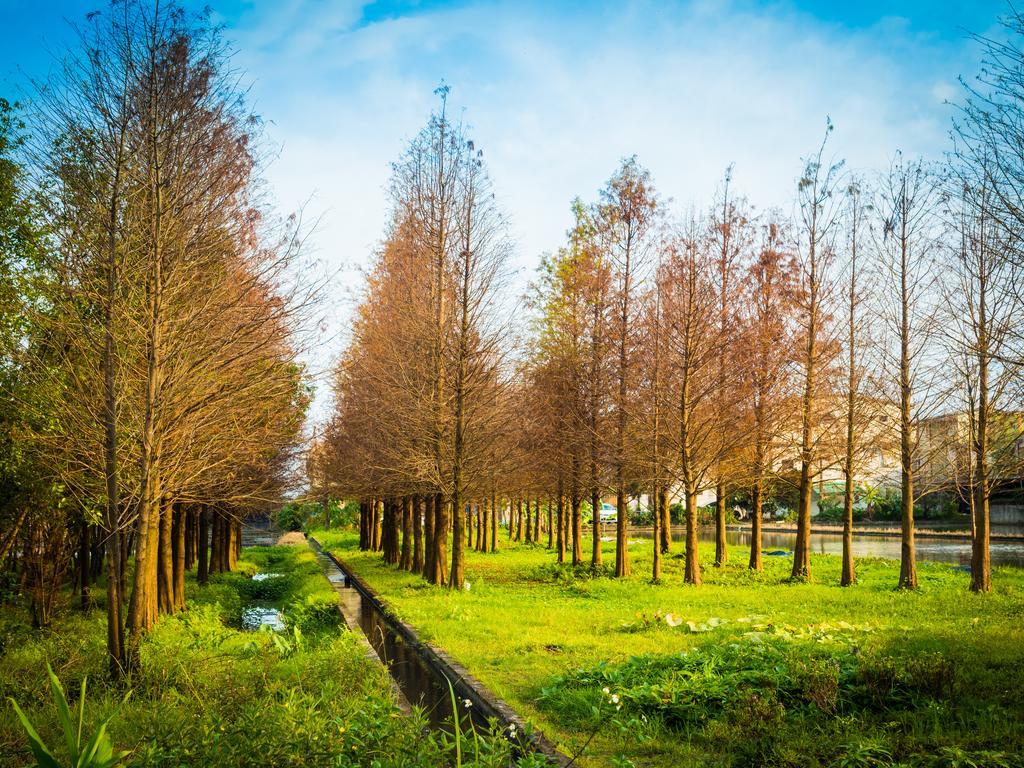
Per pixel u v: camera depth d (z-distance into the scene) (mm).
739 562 26750
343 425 26656
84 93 8438
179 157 8828
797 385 21312
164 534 15891
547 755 6312
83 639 10633
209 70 9078
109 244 8422
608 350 22359
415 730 5820
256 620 17953
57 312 8992
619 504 22891
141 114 8594
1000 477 16875
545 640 11711
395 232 23531
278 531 57906
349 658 8922
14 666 8406
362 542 39375
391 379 20656
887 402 18953
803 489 21031
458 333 20391
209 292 9195
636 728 6992
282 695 6828
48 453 9812
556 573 24219
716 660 8633
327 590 20750
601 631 12586
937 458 19672
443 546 21312
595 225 22906
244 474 17109
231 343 9133
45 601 12852
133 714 6727
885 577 21094
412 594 18734
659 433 20922
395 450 21250
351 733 5594
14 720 6609
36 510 11391
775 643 9727
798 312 21141
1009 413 16641
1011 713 6715
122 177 8539
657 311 21328
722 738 6605
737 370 21297
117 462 8789
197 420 9195
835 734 6457
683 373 20422
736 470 22906
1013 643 9750
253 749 5117
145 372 8875
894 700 7234
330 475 28062
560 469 24172
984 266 15766
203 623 14117
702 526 55938
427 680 10359
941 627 11625
